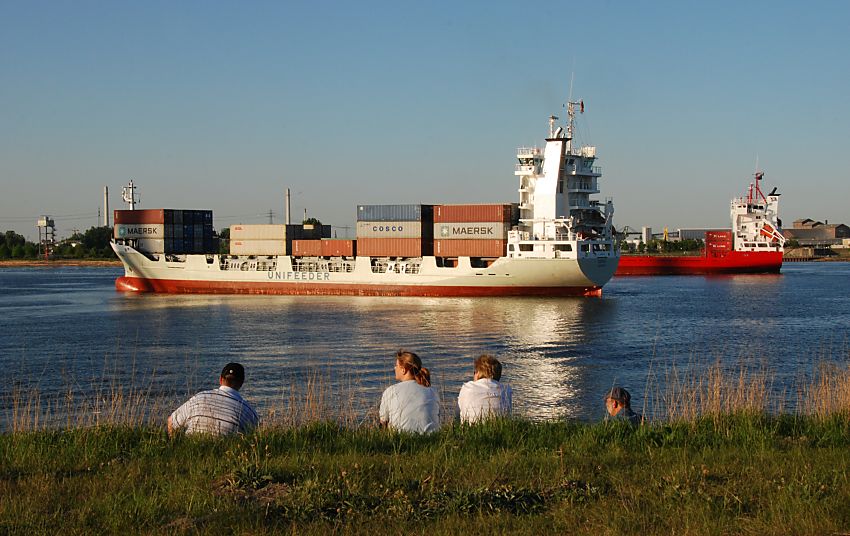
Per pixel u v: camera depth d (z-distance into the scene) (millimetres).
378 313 60812
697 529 8047
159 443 11555
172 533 8109
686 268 126938
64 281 118938
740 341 45812
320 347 42812
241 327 52562
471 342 44938
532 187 74812
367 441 11711
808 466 10172
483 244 73438
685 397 18609
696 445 11875
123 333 50188
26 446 11609
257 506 8844
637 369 35688
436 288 75750
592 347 43094
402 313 60688
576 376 33812
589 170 75562
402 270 77188
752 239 128250
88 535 8086
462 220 74188
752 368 35625
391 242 77062
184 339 46812
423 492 9305
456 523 8352
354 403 26484
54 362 38188
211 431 11969
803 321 56938
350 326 52500
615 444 11656
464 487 9461
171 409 26219
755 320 57250
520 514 8688
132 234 89438
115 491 9445
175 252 89125
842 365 36219
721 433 12438
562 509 8727
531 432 12352
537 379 33156
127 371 35281
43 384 32062
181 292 87312
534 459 10773
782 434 12883
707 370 35125
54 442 12023
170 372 35000
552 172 72875
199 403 12242
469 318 57156
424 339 46094
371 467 10211
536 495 9227
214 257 85375
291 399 18359
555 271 72062
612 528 8141
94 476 10109
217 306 68938
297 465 10289
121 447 11633
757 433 12281
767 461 10711
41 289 97875
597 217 76625
